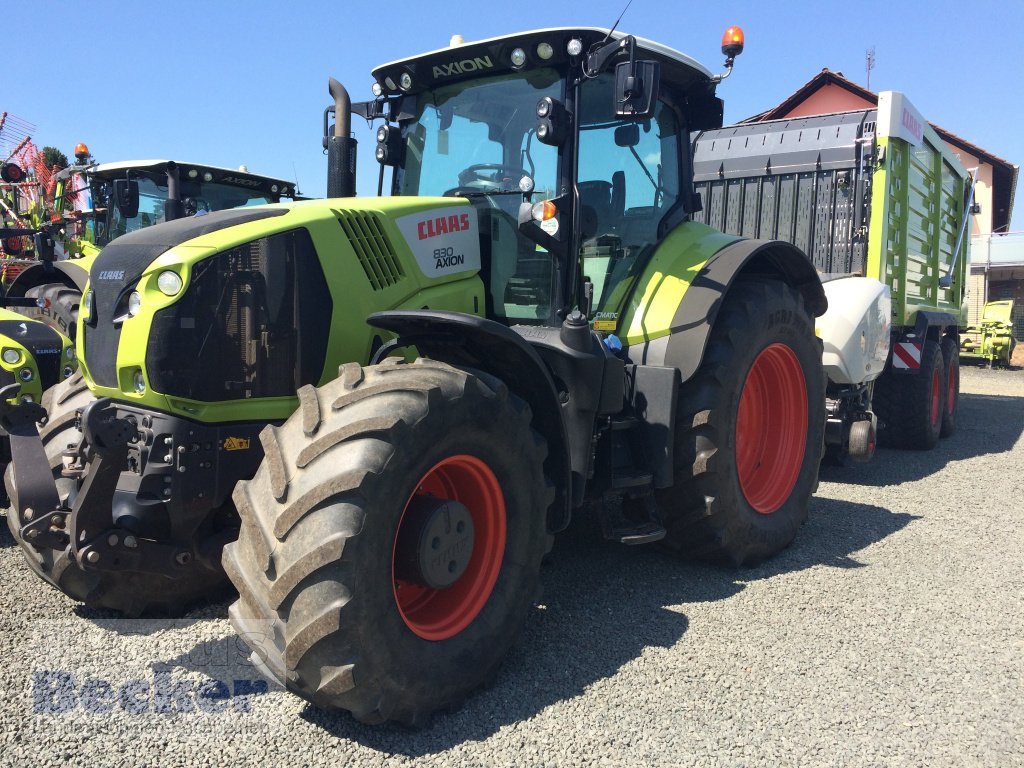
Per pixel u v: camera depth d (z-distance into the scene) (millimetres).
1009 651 3008
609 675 2785
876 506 5207
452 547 2594
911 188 7141
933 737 2430
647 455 3578
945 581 3750
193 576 2896
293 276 2852
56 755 2217
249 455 2746
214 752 2260
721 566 3922
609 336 3658
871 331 5867
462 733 2410
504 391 2689
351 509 2238
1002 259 23109
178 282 2631
